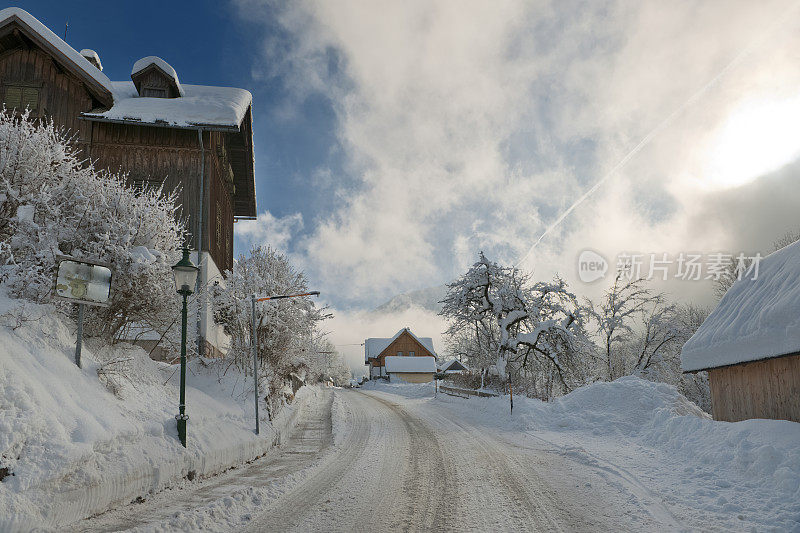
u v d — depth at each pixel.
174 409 11.00
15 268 9.88
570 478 10.32
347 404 33.81
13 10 20.56
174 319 13.05
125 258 11.15
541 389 36.34
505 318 35.12
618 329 35.50
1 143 10.55
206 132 22.69
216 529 6.73
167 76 24.30
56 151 11.35
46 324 9.53
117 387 9.80
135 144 22.16
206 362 17.39
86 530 6.27
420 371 83.44
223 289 19.30
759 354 11.25
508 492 9.14
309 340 21.28
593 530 6.84
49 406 7.40
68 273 9.37
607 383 20.30
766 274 13.11
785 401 10.95
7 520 5.55
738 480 9.16
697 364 14.02
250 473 10.94
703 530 6.74
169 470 8.90
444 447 15.09
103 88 21.67
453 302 36.97
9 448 6.25
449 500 8.56
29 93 21.52
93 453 7.25
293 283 20.16
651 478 9.98
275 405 17.88
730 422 12.05
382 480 10.28
